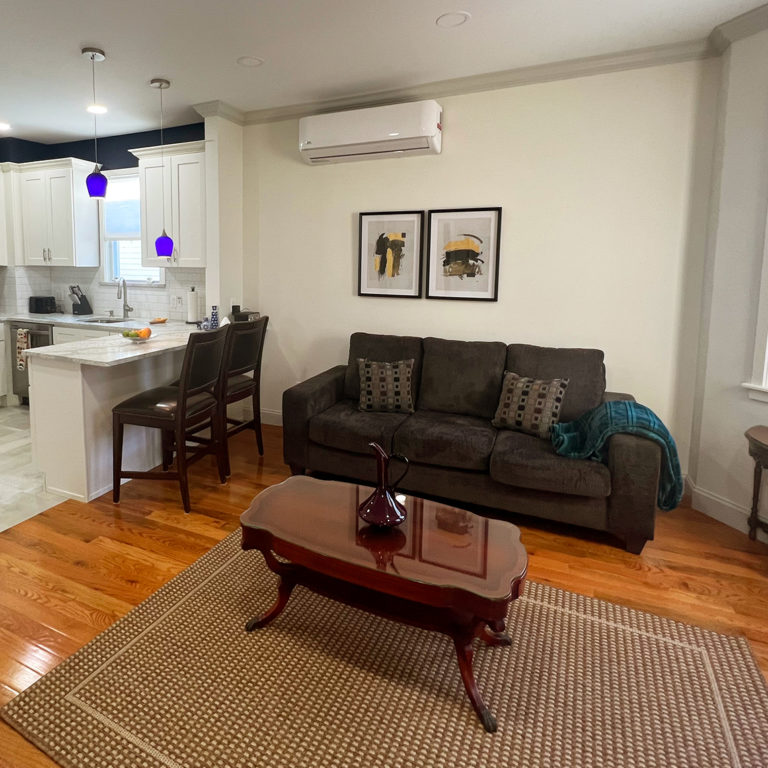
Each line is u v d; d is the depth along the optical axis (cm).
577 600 224
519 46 301
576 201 336
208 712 162
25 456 375
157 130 477
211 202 413
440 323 383
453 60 321
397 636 201
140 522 282
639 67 312
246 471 359
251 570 240
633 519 257
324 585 190
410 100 371
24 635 194
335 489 218
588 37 289
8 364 500
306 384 342
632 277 330
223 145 409
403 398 341
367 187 393
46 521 281
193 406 299
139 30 286
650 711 167
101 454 311
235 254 436
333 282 415
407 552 171
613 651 194
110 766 144
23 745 151
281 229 428
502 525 191
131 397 309
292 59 321
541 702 170
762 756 151
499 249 357
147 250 450
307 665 183
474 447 283
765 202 267
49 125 464
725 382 292
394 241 386
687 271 318
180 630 199
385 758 148
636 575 244
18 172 508
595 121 326
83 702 165
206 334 290
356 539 178
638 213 323
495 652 192
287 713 163
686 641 199
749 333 279
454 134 361
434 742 154
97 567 239
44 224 504
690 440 329
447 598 153
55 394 300
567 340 350
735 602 224
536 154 342
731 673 183
